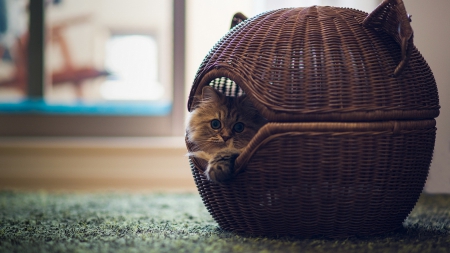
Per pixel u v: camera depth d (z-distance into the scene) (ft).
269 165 4.66
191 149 5.76
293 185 4.67
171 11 10.10
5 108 10.37
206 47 9.97
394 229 5.26
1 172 9.71
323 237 4.97
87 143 9.75
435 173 7.68
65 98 10.51
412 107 4.72
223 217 5.31
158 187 9.69
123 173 9.70
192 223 5.98
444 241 4.82
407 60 4.53
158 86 10.46
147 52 10.40
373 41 4.80
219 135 5.92
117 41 10.41
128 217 6.47
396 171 4.73
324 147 4.52
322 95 4.53
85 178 9.71
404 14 4.55
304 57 4.67
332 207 4.71
